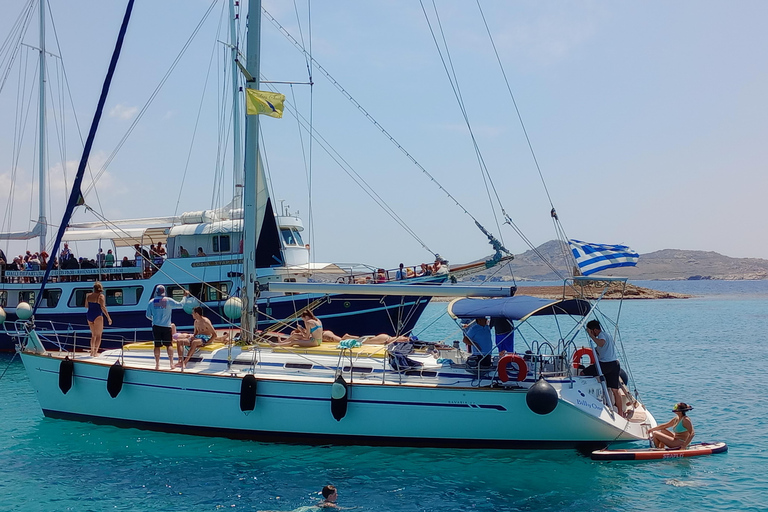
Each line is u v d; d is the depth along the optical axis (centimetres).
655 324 5684
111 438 1418
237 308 1541
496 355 1416
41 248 3209
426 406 1308
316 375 1388
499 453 1315
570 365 1350
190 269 2622
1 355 3020
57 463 1270
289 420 1348
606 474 1215
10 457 1308
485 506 1068
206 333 1523
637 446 1406
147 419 1447
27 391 2125
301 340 1496
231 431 1388
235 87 2764
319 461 1277
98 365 1484
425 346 1502
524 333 4734
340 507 1060
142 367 1459
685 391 2127
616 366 1378
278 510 1048
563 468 1248
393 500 1093
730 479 1191
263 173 1839
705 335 4422
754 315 7031
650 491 1130
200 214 2656
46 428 1501
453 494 1117
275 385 1352
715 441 1456
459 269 2430
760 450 1380
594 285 1439
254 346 1480
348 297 2488
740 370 2620
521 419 1293
